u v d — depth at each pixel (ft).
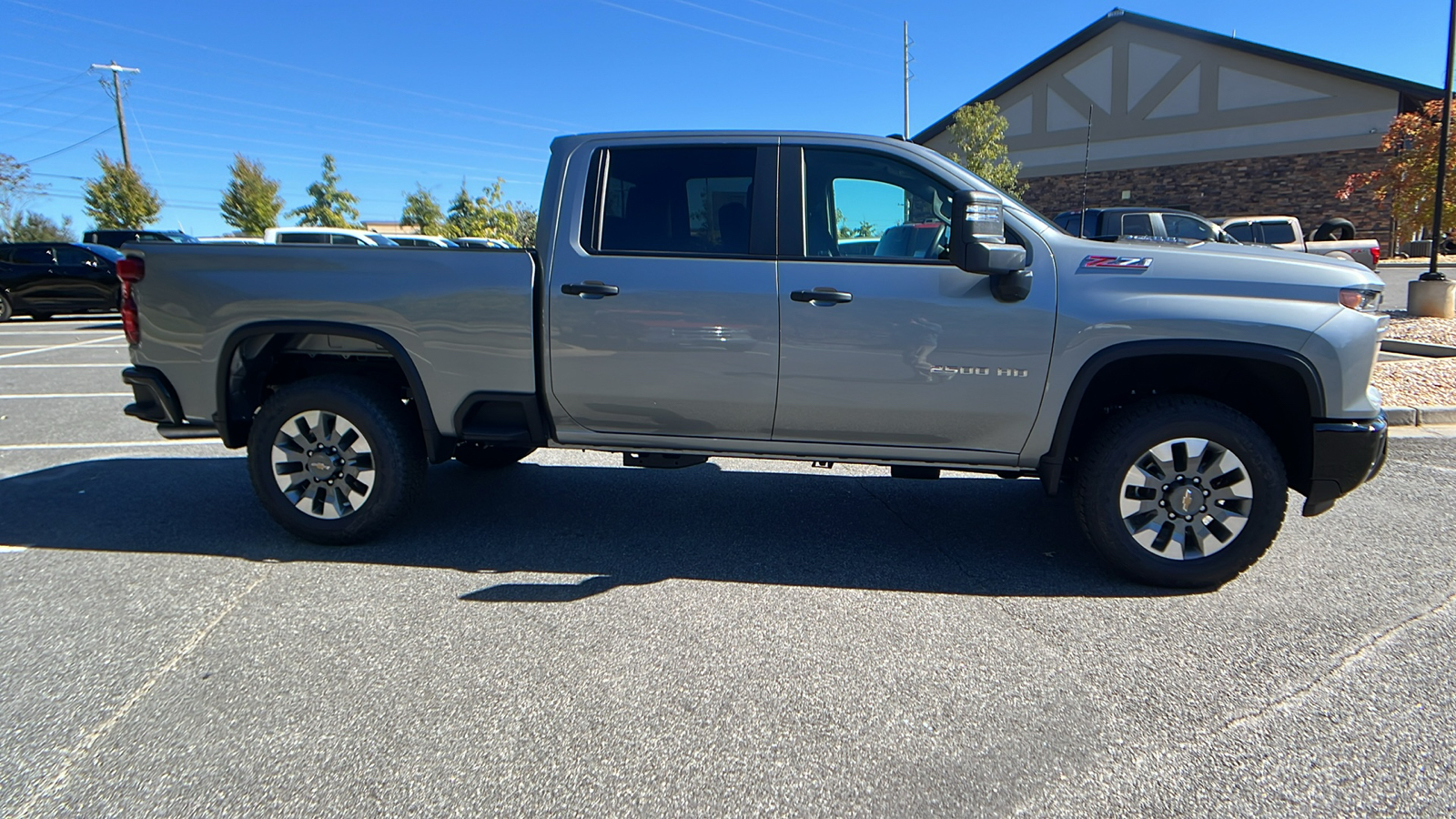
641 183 13.21
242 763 8.22
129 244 14.01
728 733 8.81
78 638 10.80
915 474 13.57
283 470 13.84
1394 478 18.39
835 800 7.76
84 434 23.20
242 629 11.10
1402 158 47.06
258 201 115.55
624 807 7.64
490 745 8.55
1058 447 12.37
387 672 9.98
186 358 13.83
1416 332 36.35
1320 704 9.37
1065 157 99.30
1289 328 11.64
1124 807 7.68
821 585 12.76
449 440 13.87
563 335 13.00
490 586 12.60
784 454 13.41
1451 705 9.32
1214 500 12.25
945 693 9.62
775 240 12.73
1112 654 10.57
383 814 7.54
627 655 10.48
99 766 8.17
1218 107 88.84
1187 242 13.76
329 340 14.14
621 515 16.15
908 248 12.97
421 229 125.90
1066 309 11.98
